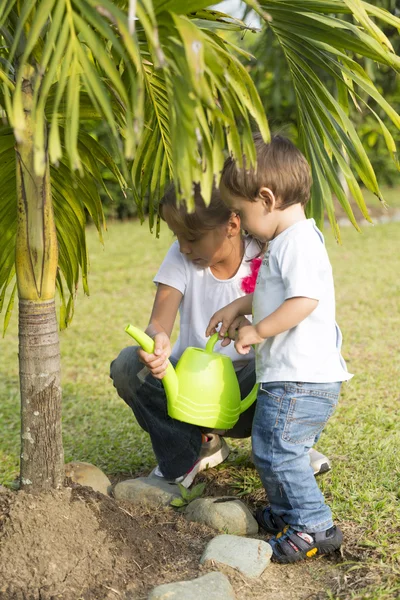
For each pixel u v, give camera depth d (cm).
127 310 611
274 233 214
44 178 193
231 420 222
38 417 206
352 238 1006
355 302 610
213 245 234
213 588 183
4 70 194
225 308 232
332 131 224
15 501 203
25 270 197
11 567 189
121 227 1155
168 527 227
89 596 185
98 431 334
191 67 134
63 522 201
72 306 265
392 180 1576
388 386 383
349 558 209
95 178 240
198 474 270
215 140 153
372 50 194
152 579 196
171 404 218
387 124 810
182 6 150
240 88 154
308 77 222
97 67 224
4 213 238
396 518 225
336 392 212
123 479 281
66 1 139
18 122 137
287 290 201
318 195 234
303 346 207
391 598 181
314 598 189
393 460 272
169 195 229
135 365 245
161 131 237
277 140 212
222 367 221
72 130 135
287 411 207
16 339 538
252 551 204
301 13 199
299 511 210
